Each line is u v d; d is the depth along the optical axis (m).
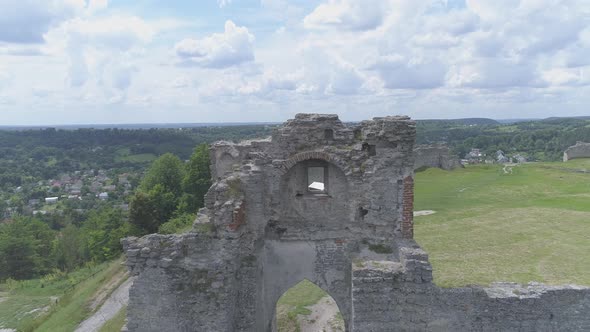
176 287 14.73
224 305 14.73
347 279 17.06
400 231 16.50
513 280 25.66
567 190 52.75
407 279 13.98
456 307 14.20
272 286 17.50
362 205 16.64
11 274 58.59
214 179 22.62
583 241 33.72
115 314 27.31
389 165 16.20
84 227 73.31
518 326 14.35
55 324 28.00
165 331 14.80
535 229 37.19
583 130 140.62
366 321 14.16
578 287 14.66
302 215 17.31
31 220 75.62
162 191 53.97
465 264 28.91
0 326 32.28
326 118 16.75
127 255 14.66
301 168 17.27
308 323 22.02
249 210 16.33
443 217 41.47
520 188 54.12
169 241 14.75
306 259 17.30
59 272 49.47
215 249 14.95
